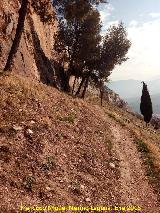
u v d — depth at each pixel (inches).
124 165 898.1
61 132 860.6
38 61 1921.8
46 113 935.7
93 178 722.8
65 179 656.4
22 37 1745.8
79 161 765.3
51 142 769.6
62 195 599.8
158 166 1002.7
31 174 615.2
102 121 1316.4
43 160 674.2
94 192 666.8
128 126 1561.3
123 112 3134.8
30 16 1982.0
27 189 571.5
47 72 1999.3
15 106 845.8
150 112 2714.1
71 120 999.0
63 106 1138.0
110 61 2361.0
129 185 778.8
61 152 756.0
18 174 598.2
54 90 1395.2
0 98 839.7
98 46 2335.1
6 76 1042.1
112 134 1190.9
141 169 933.2
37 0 1200.8
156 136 2160.4
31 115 853.8
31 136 736.3
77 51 2277.3
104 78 2388.0
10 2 1662.2
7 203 510.6
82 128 1010.7
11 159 627.8
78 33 2271.2
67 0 1515.7
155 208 717.3
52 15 1253.7
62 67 2386.8
